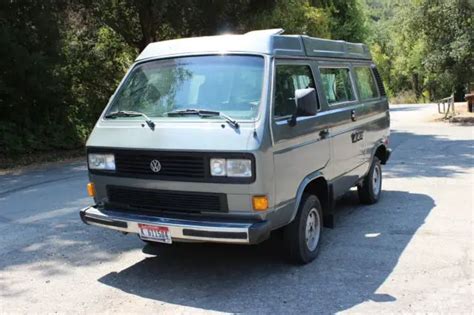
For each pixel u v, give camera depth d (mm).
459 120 22781
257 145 4633
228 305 4617
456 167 11461
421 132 18766
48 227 7250
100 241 6570
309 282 5094
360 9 38625
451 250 5926
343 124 6523
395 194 8922
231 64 5344
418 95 54969
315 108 5129
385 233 6629
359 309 4477
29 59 14133
